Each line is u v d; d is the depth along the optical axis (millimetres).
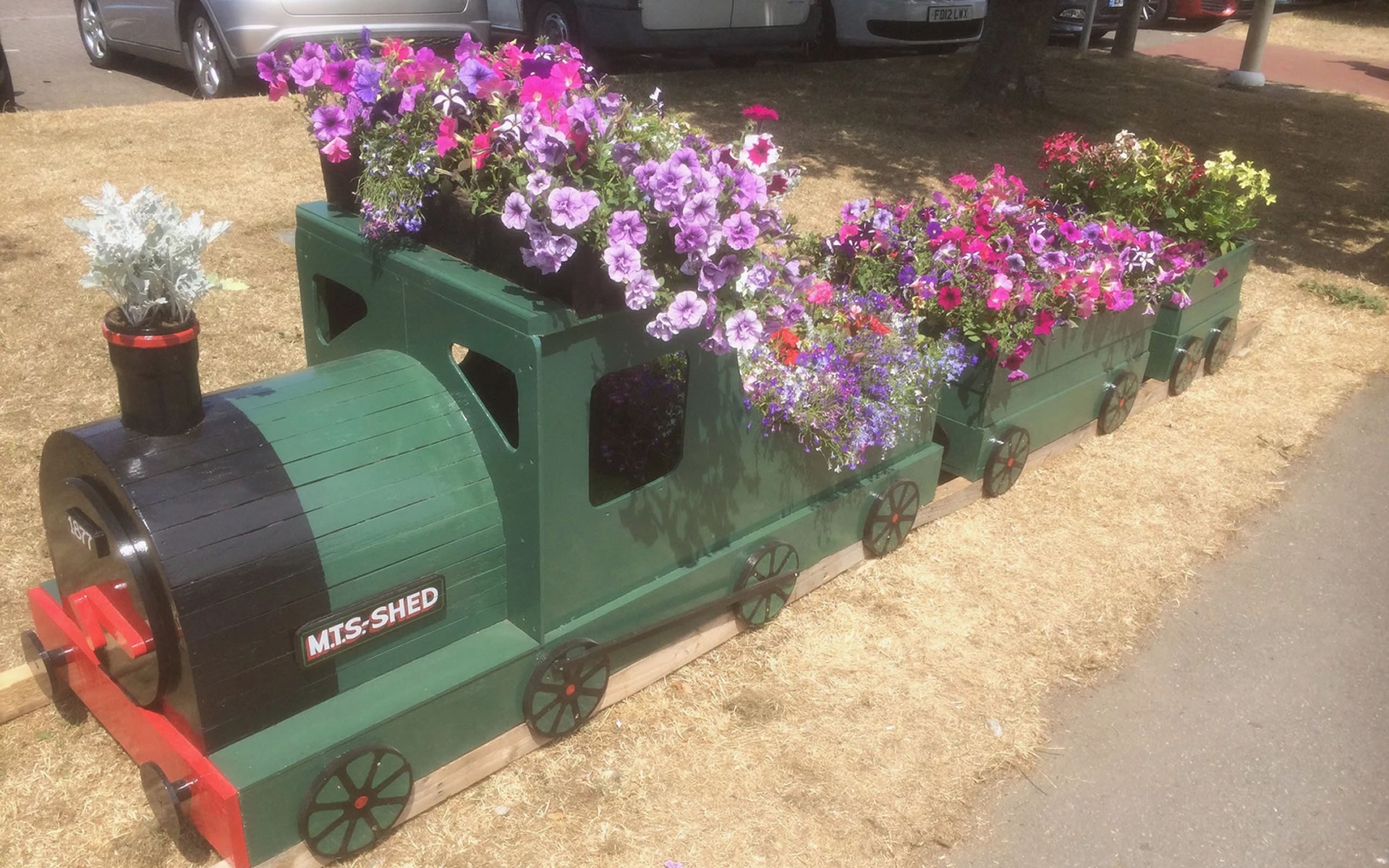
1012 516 4273
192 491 2234
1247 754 3178
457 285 2572
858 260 4121
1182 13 18359
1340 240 7977
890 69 11438
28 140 6941
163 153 6910
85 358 4484
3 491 3648
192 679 2180
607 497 3238
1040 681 3391
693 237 2406
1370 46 17672
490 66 2727
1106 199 5102
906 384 3555
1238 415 5312
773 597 3400
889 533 3844
